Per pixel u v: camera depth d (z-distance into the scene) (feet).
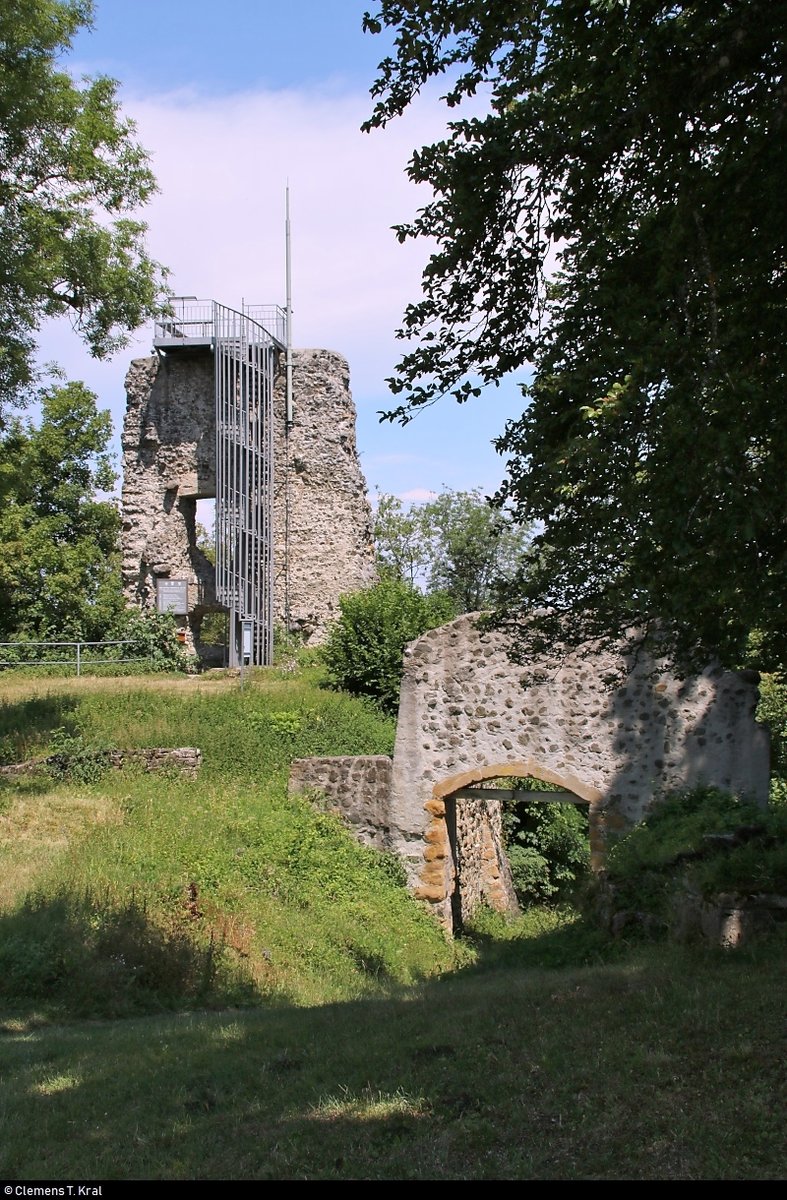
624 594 22.20
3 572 100.07
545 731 47.85
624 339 21.63
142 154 58.13
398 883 48.85
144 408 93.04
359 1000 30.22
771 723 48.83
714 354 18.83
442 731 49.21
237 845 44.78
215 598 93.15
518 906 67.26
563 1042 20.42
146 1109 18.83
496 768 48.34
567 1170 14.79
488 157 23.53
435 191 25.36
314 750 58.59
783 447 18.57
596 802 46.80
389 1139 16.35
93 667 81.41
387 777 50.06
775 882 31.04
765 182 19.95
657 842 40.75
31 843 41.98
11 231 52.13
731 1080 17.34
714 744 45.91
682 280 20.51
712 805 43.16
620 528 21.83
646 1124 16.01
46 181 56.03
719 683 46.06
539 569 26.73
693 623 22.86
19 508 105.60
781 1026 19.83
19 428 108.68
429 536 150.41
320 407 92.84
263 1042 23.26
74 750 53.01
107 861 39.78
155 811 47.11
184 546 93.20
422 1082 18.80
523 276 25.90
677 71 20.10
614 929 37.65
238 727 60.34
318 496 92.17
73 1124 18.24
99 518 118.11
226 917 37.37
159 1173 15.57
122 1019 28.86
